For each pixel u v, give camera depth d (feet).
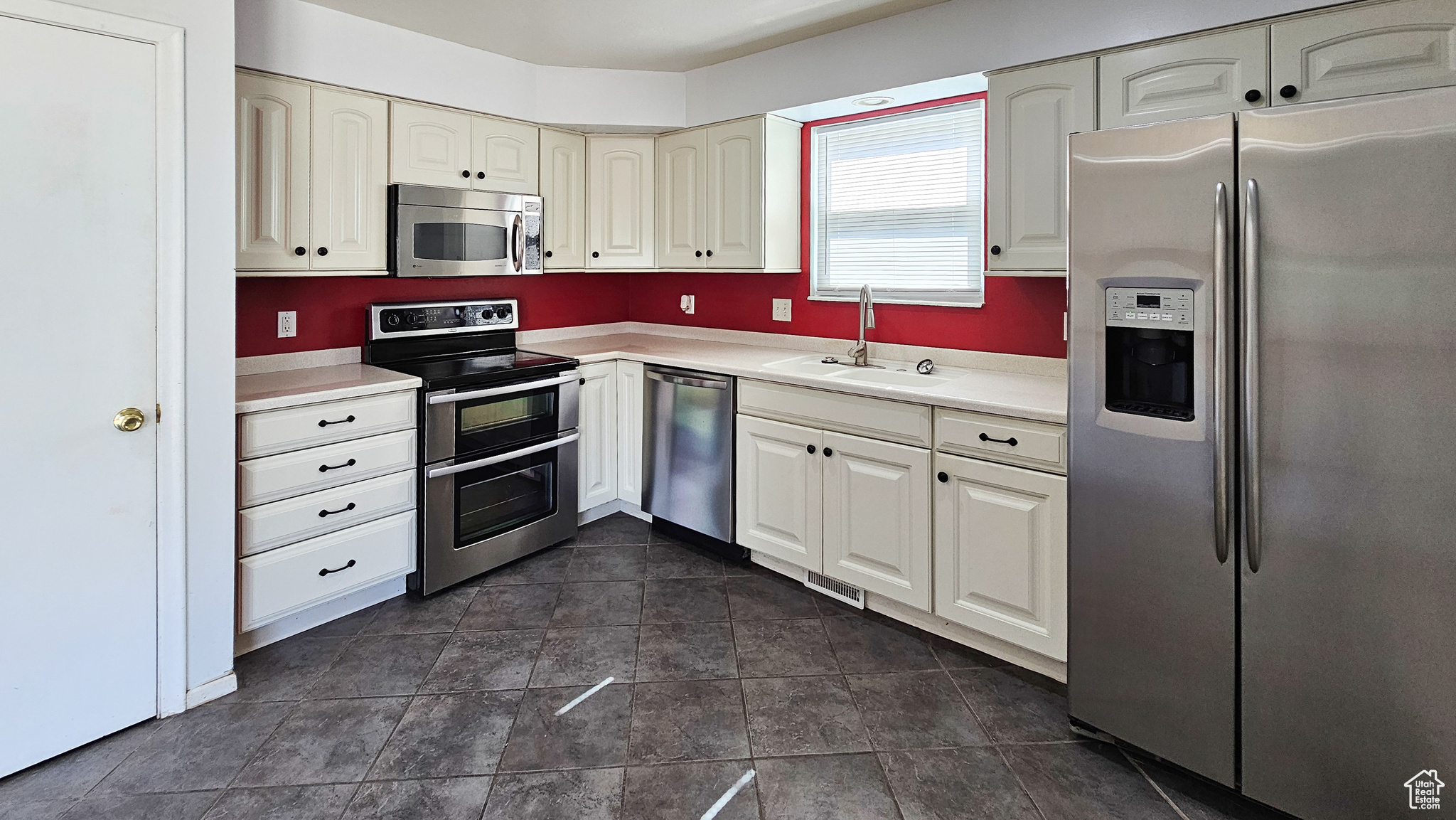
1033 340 9.24
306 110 8.71
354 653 7.93
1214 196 5.21
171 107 6.22
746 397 9.99
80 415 5.98
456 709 6.90
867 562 8.74
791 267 11.48
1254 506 5.20
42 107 5.59
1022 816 5.52
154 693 6.62
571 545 11.24
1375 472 4.75
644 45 10.41
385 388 8.63
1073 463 6.23
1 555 5.68
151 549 6.48
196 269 6.50
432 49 9.95
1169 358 5.71
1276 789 5.33
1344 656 4.97
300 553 7.98
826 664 7.77
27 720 5.89
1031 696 7.17
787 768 6.08
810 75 10.12
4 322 5.55
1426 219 4.45
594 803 5.65
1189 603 5.63
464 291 11.73
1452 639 4.59
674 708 6.94
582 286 13.67
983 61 8.34
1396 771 4.83
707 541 11.06
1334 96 6.07
